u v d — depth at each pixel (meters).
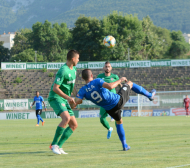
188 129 13.25
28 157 5.91
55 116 31.48
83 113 31.50
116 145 7.85
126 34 63.00
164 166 4.36
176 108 31.20
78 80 46.69
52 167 4.56
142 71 49.59
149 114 31.25
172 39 101.50
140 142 8.33
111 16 64.94
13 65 45.78
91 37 66.25
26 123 22.22
